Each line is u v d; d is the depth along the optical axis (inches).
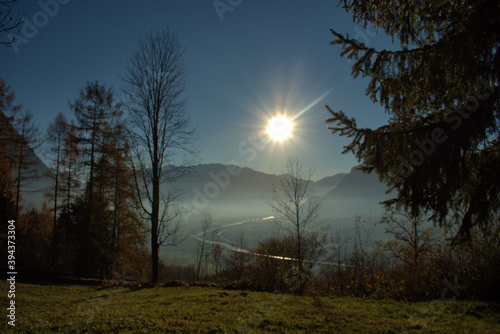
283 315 276.5
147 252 1066.1
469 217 189.8
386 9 227.5
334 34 227.0
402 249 507.2
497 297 353.4
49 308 336.5
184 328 230.4
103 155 978.1
